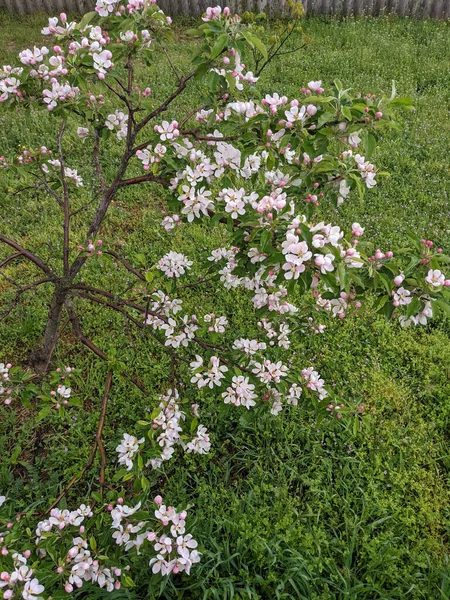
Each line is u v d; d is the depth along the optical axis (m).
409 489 3.08
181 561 1.98
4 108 2.37
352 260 1.84
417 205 5.20
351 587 2.59
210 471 3.15
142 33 2.20
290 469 3.09
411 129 6.25
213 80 2.05
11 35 8.95
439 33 8.66
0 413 3.46
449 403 3.51
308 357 3.85
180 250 4.62
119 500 2.08
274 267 1.94
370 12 9.71
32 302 4.16
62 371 2.70
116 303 2.89
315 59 7.81
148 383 3.62
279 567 2.65
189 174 2.16
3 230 4.81
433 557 2.75
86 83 2.19
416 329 4.08
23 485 3.09
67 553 1.96
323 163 2.00
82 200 5.13
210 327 2.91
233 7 9.61
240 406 3.10
